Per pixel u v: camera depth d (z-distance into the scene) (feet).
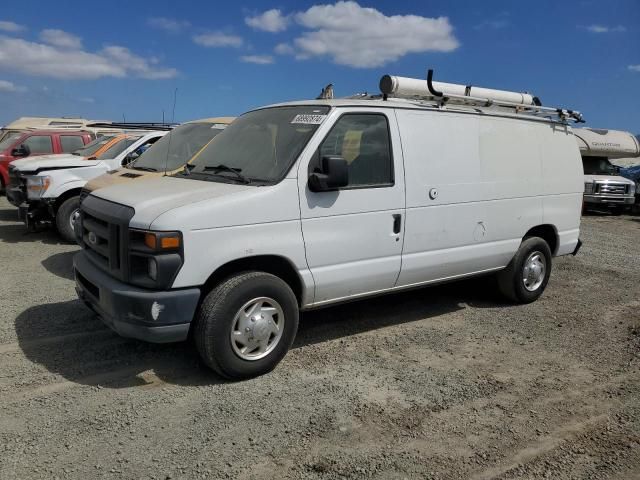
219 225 13.73
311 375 15.14
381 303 22.09
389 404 13.64
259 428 12.29
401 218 17.21
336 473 10.79
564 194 23.16
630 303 23.24
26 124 65.31
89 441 11.61
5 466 10.67
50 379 14.39
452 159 18.65
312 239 15.30
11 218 40.93
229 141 17.61
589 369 16.25
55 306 20.11
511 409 13.64
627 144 60.13
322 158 15.03
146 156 27.20
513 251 21.33
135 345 16.67
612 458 11.67
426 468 11.08
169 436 11.88
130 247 13.55
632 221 54.34
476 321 20.27
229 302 13.87
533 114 22.77
